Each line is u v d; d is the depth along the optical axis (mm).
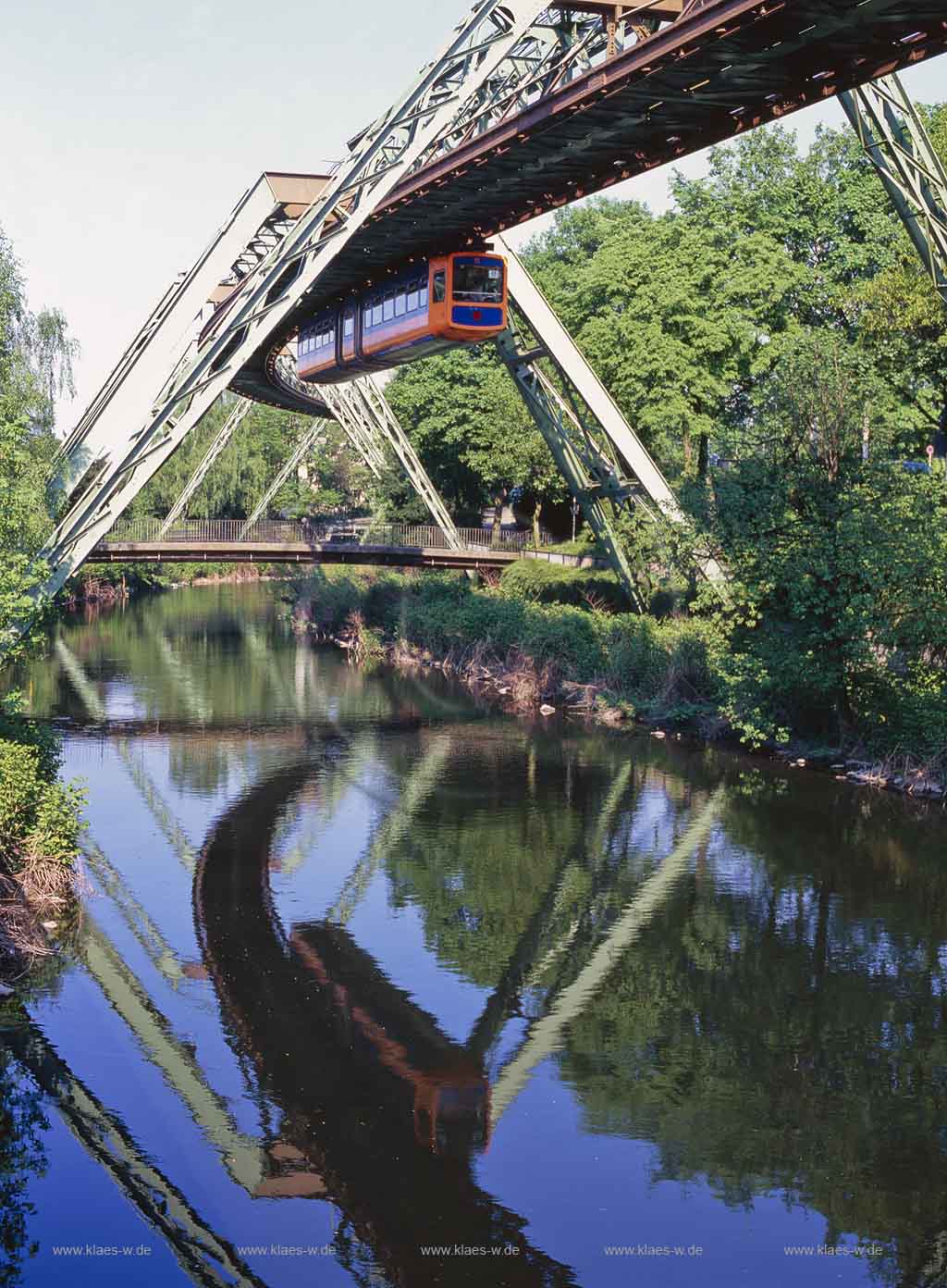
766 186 61812
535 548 74438
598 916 26953
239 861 30672
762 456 38656
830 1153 18172
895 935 25531
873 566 35562
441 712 49719
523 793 36750
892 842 31125
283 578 106125
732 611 40562
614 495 55375
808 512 37844
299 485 125250
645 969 24312
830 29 26000
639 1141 18562
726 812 34000
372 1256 16016
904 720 37281
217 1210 16859
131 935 25875
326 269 51125
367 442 87000
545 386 56594
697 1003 22781
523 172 36906
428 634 64312
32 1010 22391
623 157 36219
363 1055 21125
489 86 38781
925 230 41344
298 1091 19938
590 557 67938
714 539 39781
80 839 32188
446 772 39500
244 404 88750
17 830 27359
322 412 90875
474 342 46250
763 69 28703
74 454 39969
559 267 86688
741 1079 20156
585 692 50250
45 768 30312
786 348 46344
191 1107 19438
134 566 103250
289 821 34094
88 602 95312
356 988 23625
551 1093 19875
